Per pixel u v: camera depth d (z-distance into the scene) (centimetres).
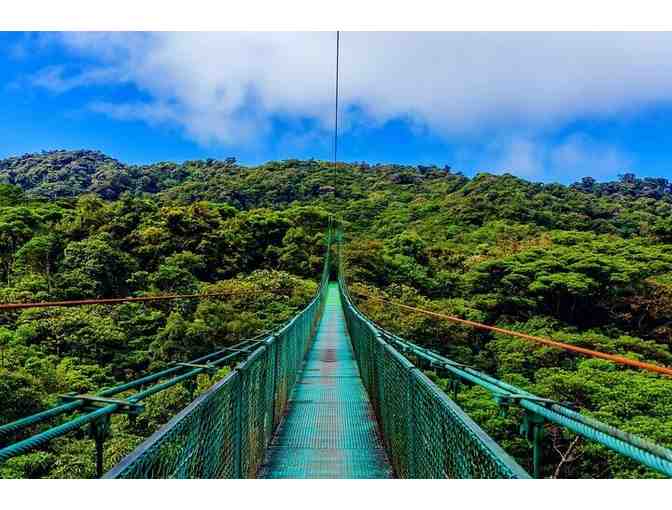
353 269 4531
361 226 8094
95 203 4862
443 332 2878
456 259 5303
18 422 176
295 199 9981
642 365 190
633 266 3866
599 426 148
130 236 4344
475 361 2673
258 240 5669
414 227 7306
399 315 3023
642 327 3634
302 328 1058
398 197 9900
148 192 10488
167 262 4069
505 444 1371
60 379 1880
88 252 3422
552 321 3388
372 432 530
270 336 551
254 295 3494
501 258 4350
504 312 3659
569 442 1330
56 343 2302
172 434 171
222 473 253
